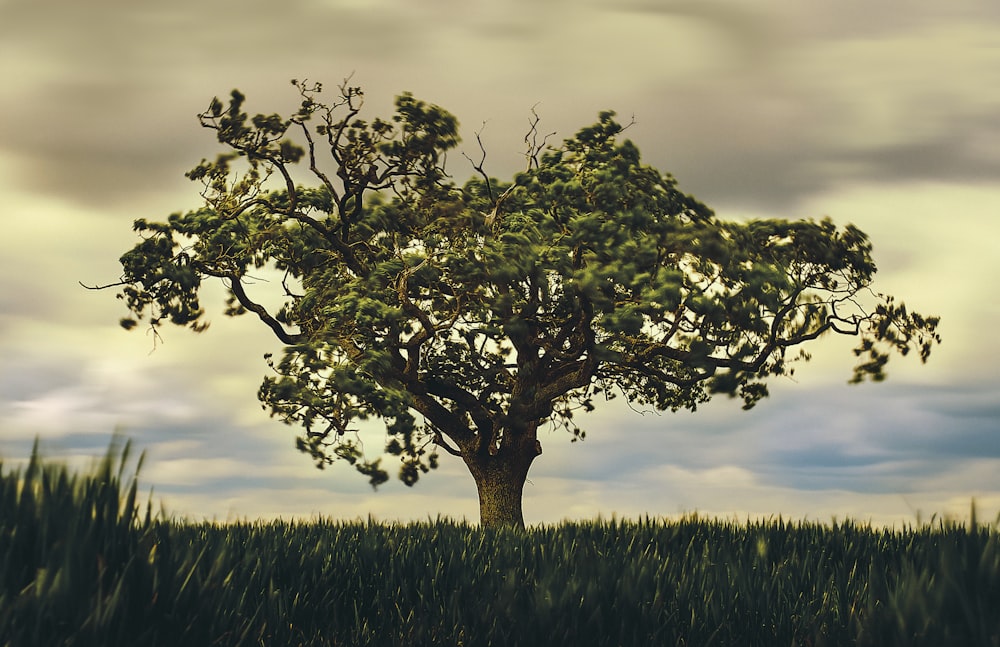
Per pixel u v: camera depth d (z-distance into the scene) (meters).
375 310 22.41
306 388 22.95
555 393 25.06
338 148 23.69
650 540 14.59
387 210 25.62
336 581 10.95
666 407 27.66
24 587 5.68
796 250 24.33
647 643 8.73
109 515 6.20
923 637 6.70
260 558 10.39
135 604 5.96
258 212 25.77
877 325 24.86
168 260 23.81
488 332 24.33
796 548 13.81
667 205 22.59
